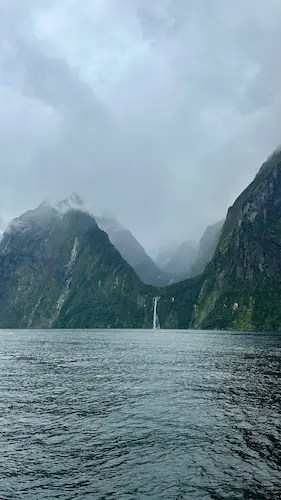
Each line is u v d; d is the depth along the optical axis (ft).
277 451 101.96
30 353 397.39
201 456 98.58
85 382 210.18
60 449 104.94
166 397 167.84
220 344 509.76
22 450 104.42
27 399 167.02
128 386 196.03
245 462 94.73
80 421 131.64
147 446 106.32
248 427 122.83
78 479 85.92
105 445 107.55
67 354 383.04
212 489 80.48
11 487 82.28
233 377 221.87
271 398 164.76
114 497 77.30
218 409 146.00
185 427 123.44
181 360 313.12
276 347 449.48
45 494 78.95
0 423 130.00
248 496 77.51
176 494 78.38
